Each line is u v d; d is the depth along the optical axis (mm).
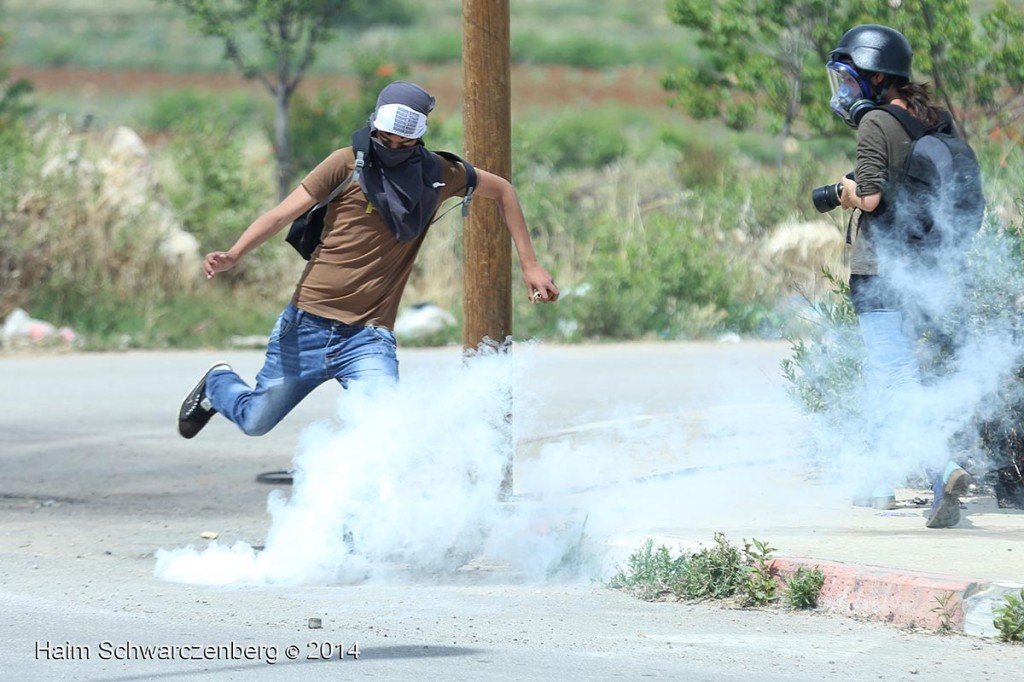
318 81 148125
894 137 22000
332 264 20672
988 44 40156
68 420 37625
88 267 58438
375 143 20172
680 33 192625
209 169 63875
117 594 19969
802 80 47219
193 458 32062
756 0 47000
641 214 63469
